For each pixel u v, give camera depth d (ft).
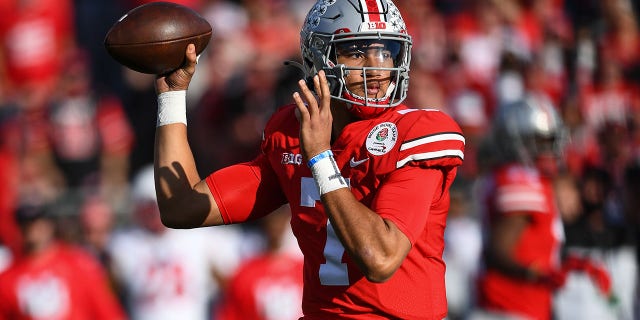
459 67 97.96
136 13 37.17
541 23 106.01
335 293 35.45
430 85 92.12
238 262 79.15
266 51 99.96
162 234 77.71
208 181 38.24
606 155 83.05
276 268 73.31
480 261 65.05
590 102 91.71
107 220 81.25
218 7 104.01
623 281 66.95
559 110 84.74
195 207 37.73
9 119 93.15
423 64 94.73
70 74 96.73
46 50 105.29
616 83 93.91
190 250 77.92
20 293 71.20
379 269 31.78
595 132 84.89
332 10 36.04
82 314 72.54
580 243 64.95
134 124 96.99
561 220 65.57
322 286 35.78
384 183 34.19
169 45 36.76
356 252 31.89
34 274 71.56
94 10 110.73
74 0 109.91
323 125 33.14
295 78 89.71
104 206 81.10
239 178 38.37
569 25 106.01
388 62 35.76
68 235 79.25
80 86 95.86
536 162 63.41
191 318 77.30
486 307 63.72
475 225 79.00
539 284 62.18
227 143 90.94
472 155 90.53
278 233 73.36
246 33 101.81
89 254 77.36
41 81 104.06
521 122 63.31
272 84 91.04
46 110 94.27
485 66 100.17
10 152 89.97
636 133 87.97
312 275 36.19
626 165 73.05
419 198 33.22
